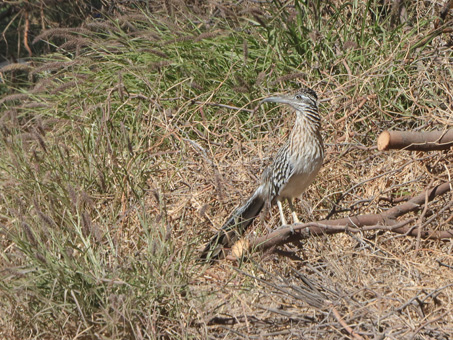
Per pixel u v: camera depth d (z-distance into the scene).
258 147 11.88
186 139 11.90
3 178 11.26
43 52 20.05
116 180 10.93
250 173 11.43
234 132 12.46
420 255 9.83
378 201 11.02
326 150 11.81
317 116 10.30
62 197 10.48
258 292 8.94
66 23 19.36
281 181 10.17
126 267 8.68
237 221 10.10
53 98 14.41
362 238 9.75
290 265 9.98
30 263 8.83
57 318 8.39
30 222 9.77
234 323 8.59
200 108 12.58
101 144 11.62
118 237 9.53
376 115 12.42
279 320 8.62
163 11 15.98
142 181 11.09
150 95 13.34
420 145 9.48
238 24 14.38
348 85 12.38
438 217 10.48
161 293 8.55
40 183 10.66
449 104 11.92
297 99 10.25
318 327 8.16
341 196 10.94
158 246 9.00
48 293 8.63
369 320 8.15
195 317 8.62
